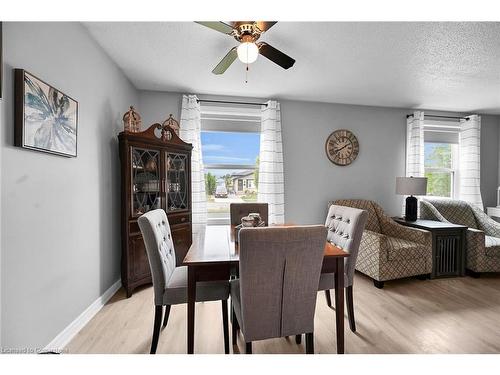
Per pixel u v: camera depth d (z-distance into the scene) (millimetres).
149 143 2545
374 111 3803
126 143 2346
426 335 1823
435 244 2904
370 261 2719
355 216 1863
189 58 2387
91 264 2047
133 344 1687
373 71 2625
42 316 1468
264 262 1191
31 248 1380
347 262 1862
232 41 2094
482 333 1853
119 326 1898
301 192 3637
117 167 2582
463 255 2977
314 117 3639
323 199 3697
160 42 2119
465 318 2061
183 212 2914
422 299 2396
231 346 1680
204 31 1958
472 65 2453
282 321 1295
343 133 3693
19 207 1294
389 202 3879
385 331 1868
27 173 1348
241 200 3629
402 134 3887
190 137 3209
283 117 3566
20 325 1304
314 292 1315
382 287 2652
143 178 2557
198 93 3322
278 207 3455
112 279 2459
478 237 2928
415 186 3215
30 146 1327
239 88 3135
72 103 1726
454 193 4105
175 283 1639
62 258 1656
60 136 1592
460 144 4023
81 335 1778
